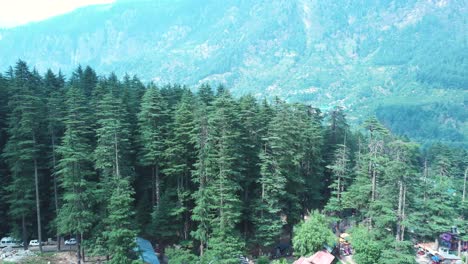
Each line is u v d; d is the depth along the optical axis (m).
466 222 57.56
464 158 97.75
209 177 45.53
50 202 49.47
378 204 46.88
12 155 44.91
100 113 46.38
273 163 48.06
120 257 35.03
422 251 58.28
